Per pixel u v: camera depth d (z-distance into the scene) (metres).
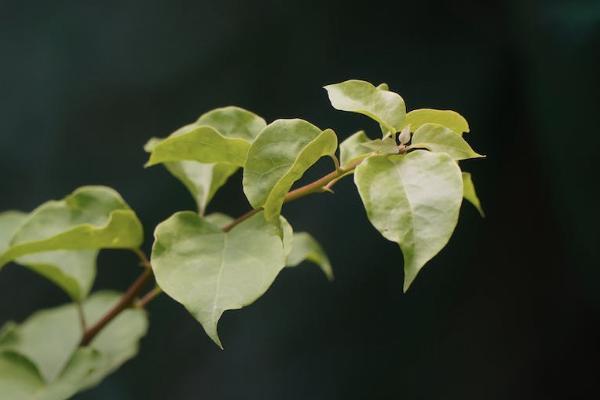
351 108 0.74
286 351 1.75
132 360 1.68
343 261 1.77
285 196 0.75
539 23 1.74
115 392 1.67
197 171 0.84
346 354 1.78
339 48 1.79
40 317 0.93
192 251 0.74
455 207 0.71
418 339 1.82
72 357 0.84
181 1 1.72
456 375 1.85
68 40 1.69
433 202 0.71
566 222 1.85
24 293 1.65
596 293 1.87
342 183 1.75
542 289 1.90
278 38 1.76
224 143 0.77
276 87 1.76
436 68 1.82
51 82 1.68
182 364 1.71
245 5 1.74
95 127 1.69
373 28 1.80
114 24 1.70
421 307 1.83
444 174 0.72
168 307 1.70
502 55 1.82
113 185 1.70
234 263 0.74
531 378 1.90
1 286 1.64
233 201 1.71
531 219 1.89
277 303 1.75
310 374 1.77
